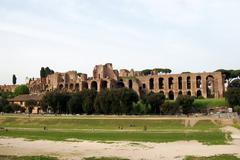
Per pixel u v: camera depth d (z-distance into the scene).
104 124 127.25
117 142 72.38
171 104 170.38
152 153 54.94
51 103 187.50
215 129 103.81
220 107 175.62
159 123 123.94
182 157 50.28
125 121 128.50
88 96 177.50
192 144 67.56
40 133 96.56
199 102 184.50
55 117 145.25
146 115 155.38
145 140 75.88
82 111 181.38
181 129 105.94
